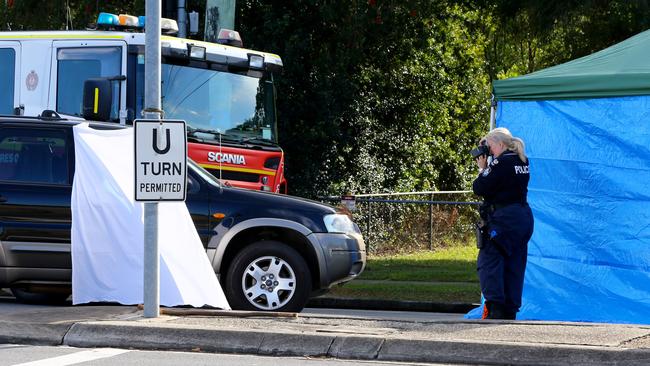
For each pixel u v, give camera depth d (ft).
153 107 62.54
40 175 74.38
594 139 74.84
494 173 66.80
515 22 173.88
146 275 62.44
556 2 155.43
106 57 98.63
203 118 101.35
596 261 74.79
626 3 152.46
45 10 171.42
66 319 61.31
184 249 69.41
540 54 208.74
